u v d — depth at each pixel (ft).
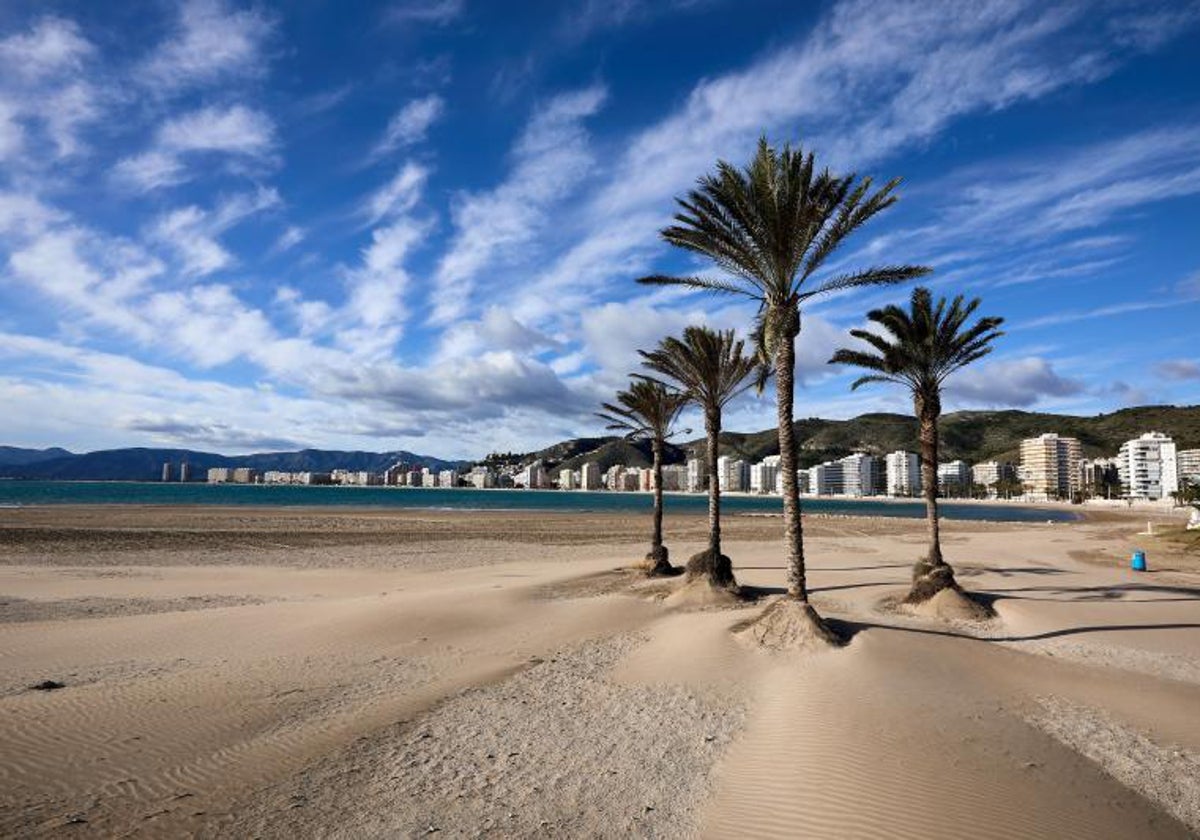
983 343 73.67
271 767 27.43
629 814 23.77
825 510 488.85
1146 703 37.96
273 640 51.55
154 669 42.45
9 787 24.38
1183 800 25.71
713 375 74.08
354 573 95.14
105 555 110.11
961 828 21.79
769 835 21.71
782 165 51.06
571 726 33.42
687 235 55.67
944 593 65.31
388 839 21.75
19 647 47.91
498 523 215.31
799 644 46.19
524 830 22.52
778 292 53.67
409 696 38.22
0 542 118.93
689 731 32.58
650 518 271.69
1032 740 30.86
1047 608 65.67
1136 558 104.17
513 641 52.75
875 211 51.47
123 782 25.30
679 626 56.18
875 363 75.77
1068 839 21.57
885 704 33.91
